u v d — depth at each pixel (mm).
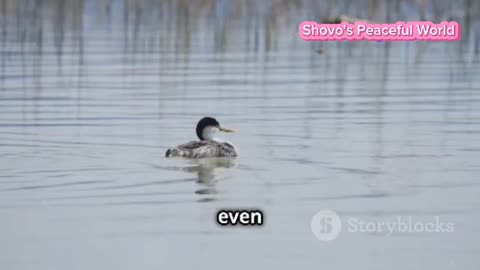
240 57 32000
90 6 41281
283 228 14766
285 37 35812
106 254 13555
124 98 25328
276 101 25000
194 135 21047
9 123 22094
